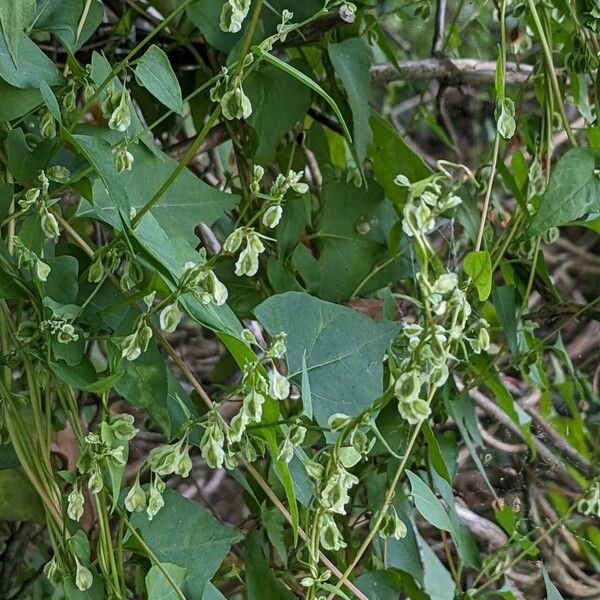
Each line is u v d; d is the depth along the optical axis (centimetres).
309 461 60
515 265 78
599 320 75
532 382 77
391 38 97
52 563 61
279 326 63
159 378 61
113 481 59
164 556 62
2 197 63
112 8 76
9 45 60
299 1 70
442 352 56
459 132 95
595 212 68
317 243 77
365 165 81
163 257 60
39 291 61
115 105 62
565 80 81
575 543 86
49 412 62
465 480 85
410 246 75
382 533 63
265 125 72
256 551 65
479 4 79
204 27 70
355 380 63
